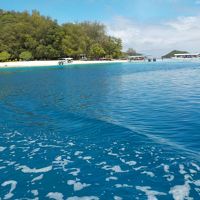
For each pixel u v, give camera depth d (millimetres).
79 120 13594
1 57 92375
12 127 12711
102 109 16391
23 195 6844
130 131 11289
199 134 10758
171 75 43750
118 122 12891
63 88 28000
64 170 8141
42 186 7262
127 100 19797
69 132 11656
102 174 7805
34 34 101500
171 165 8117
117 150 9453
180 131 11266
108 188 7043
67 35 109062
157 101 19031
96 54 117938
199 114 14289
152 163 8320
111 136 10891
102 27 135250
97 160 8734
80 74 47969
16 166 8492
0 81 36688
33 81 35969
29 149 9867
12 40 97500
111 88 27578
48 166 8445
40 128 12406
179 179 7305
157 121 13070
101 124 12547
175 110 15594
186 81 33562
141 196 6613
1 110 16672
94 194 6805
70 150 9648
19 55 97625
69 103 18828
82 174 7855
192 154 8797
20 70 62375
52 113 15516
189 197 6484
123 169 8055
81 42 113312
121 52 132125
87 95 22766
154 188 6938
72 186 7211
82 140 10594
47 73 51469
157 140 10211
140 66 75938
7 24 105812
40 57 102375
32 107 17516
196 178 7309
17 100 20547
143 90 25625
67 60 95812
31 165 8547
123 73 49938
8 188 7180
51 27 105125
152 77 40875
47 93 24359
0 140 10891
